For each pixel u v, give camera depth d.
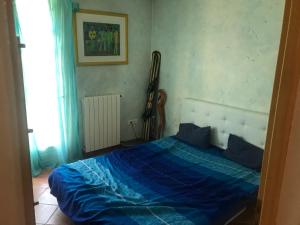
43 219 2.45
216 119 3.21
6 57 0.61
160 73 4.11
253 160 2.71
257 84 2.87
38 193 2.87
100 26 3.58
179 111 3.90
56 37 3.13
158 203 2.06
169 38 3.85
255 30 2.79
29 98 3.06
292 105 0.63
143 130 4.34
